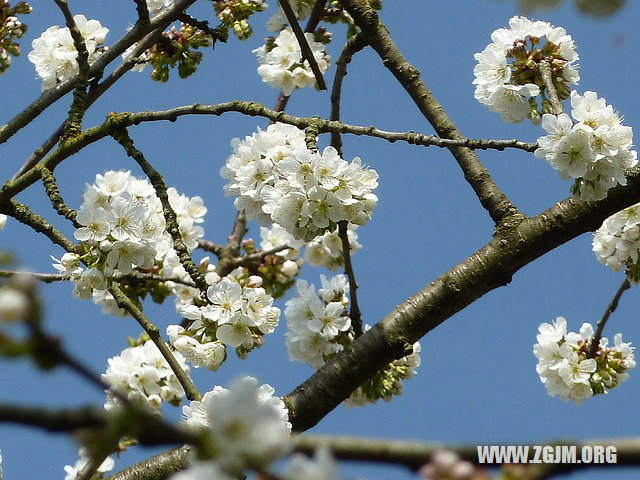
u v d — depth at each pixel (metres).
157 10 9.90
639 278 8.46
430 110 8.61
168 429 2.51
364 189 6.96
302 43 8.73
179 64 9.72
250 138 7.75
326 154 6.93
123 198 7.17
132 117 8.02
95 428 2.44
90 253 7.13
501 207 7.77
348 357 7.44
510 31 8.27
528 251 7.52
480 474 2.90
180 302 9.22
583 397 8.91
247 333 7.16
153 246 7.30
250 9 10.12
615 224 8.51
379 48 8.85
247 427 2.87
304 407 7.28
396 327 7.49
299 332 8.00
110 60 8.83
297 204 6.98
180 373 6.44
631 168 7.35
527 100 8.16
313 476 2.82
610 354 8.98
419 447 3.08
